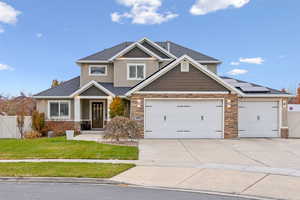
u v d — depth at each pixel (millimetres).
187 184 6953
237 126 15844
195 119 15836
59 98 20109
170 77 15883
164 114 15828
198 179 7355
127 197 5922
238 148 12281
